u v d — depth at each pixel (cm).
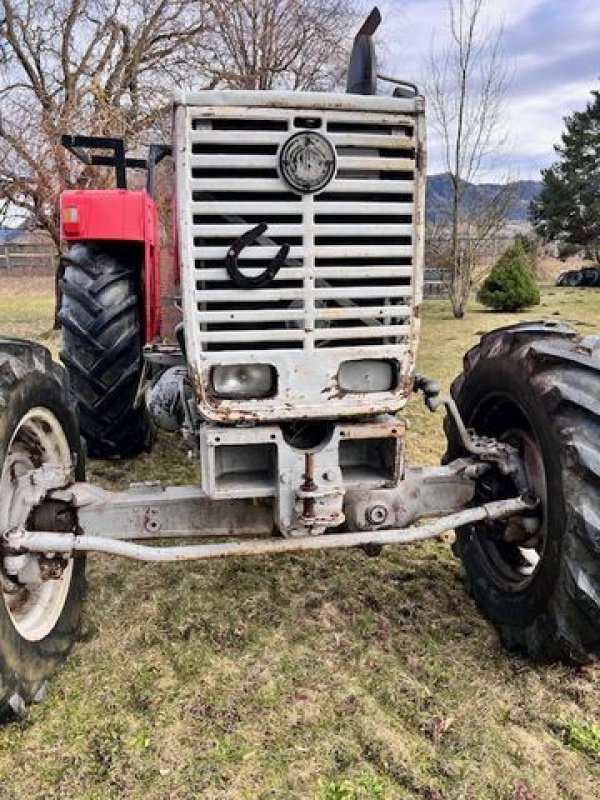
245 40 1070
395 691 249
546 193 3194
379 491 264
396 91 254
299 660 266
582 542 233
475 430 311
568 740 230
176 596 312
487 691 251
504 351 284
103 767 215
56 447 275
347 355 236
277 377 233
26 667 235
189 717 236
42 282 2239
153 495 262
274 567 339
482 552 304
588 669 265
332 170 221
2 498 238
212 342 229
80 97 1119
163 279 399
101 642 279
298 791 206
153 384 356
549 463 248
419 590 321
